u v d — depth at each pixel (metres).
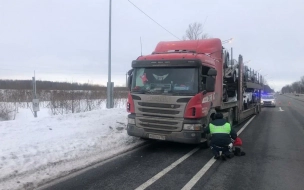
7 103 19.36
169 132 7.09
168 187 4.83
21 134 7.99
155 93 7.38
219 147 6.74
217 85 8.84
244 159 6.84
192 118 6.93
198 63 7.11
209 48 9.06
